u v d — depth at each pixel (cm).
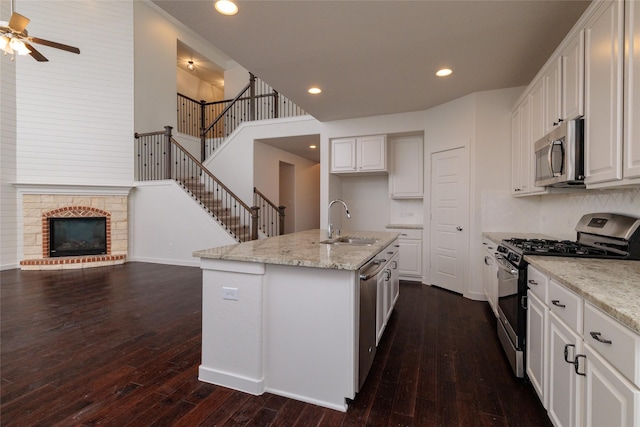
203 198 662
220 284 205
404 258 488
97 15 611
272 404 184
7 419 168
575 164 192
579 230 241
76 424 165
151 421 168
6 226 554
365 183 561
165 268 574
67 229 593
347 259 186
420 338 277
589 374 121
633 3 141
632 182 148
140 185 636
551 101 240
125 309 348
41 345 258
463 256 403
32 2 563
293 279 191
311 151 775
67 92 590
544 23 235
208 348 208
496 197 378
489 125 379
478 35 253
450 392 196
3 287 439
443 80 346
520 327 204
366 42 263
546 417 172
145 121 672
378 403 185
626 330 97
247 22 234
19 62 562
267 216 698
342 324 180
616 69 155
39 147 575
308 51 279
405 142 496
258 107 756
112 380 208
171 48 745
